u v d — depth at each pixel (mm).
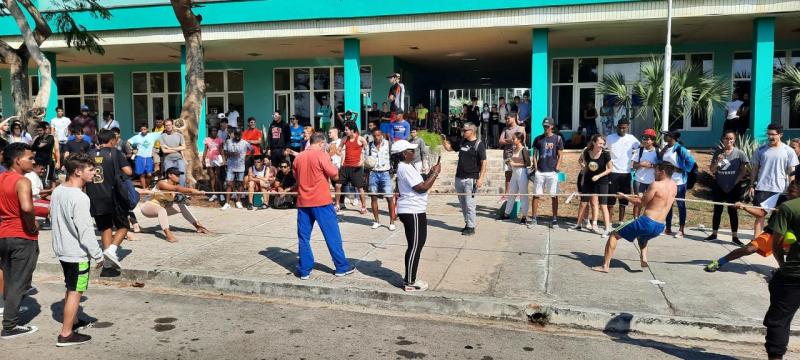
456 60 21406
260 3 15711
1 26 17109
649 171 9516
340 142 12031
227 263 7656
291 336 5453
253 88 21312
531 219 10414
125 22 16578
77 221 4973
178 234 9500
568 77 18844
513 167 10469
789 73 13758
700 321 5555
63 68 23062
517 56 20109
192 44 13797
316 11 15375
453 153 16453
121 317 5969
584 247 8633
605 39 16688
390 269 7383
